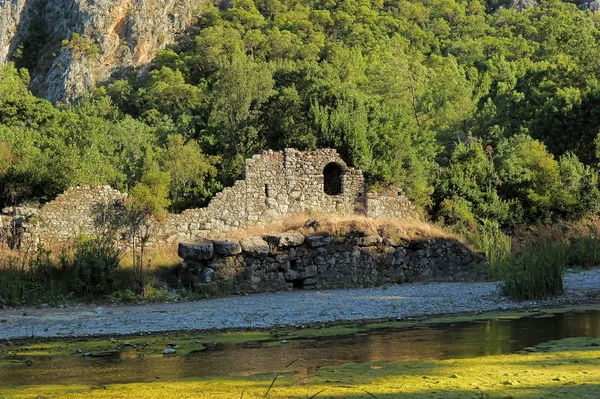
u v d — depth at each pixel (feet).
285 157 103.86
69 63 547.49
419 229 98.32
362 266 91.09
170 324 58.13
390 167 115.03
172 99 380.99
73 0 599.98
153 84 414.41
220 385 34.14
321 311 65.00
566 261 98.12
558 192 129.80
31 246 84.99
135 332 54.65
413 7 587.68
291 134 144.46
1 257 80.84
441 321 58.13
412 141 134.21
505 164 133.90
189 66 482.28
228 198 98.73
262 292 83.61
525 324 55.16
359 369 37.60
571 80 236.63
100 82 540.93
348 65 269.85
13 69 572.92
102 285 75.92
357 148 113.39
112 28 576.61
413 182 118.21
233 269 83.30
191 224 95.35
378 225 95.35
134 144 202.28
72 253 81.97
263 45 466.29
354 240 91.61
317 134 120.98
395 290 83.10
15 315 64.69
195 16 617.62
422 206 118.01
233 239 86.17
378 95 217.97
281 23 553.64
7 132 152.66
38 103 204.54
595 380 33.58
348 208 107.76
